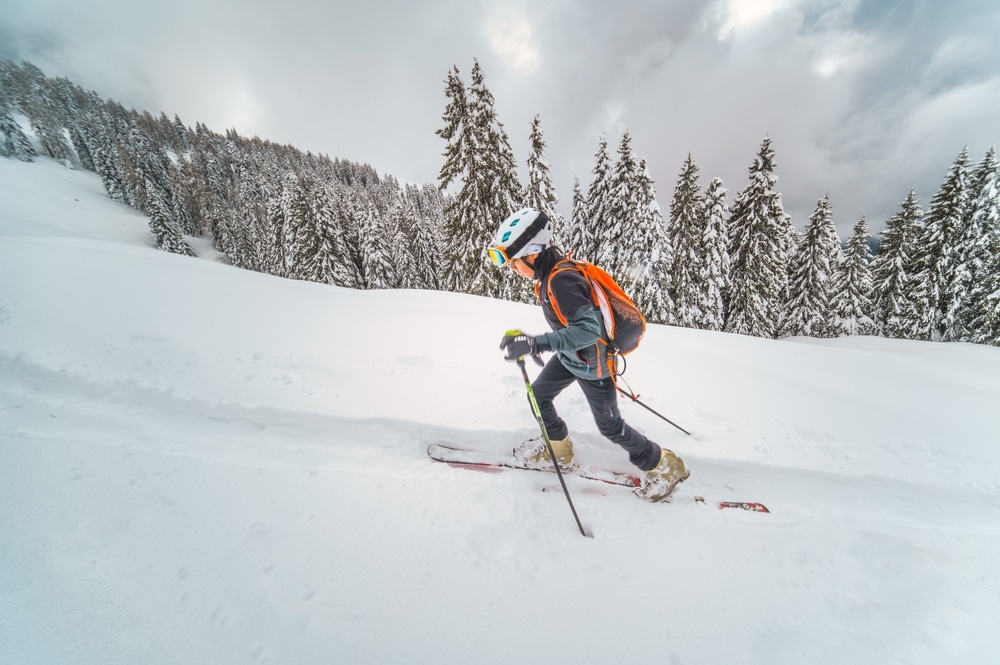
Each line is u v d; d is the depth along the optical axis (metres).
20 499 1.97
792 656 1.45
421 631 1.47
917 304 20.33
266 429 2.91
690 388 3.94
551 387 2.46
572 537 2.04
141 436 2.66
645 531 2.10
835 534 2.11
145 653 1.33
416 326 5.30
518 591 1.66
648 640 1.48
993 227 18.19
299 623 1.47
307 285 8.82
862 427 3.38
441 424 3.05
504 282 17.05
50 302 4.68
